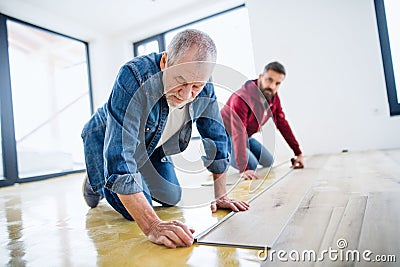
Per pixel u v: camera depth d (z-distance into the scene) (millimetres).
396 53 2600
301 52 2947
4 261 660
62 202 1492
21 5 3084
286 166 2031
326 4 2826
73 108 4414
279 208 857
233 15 3494
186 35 668
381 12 2643
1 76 2904
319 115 2875
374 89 2652
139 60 762
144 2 3359
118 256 618
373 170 1400
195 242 645
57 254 678
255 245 585
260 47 3143
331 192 998
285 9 3014
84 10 3418
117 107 694
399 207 727
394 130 2590
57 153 3939
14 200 1719
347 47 2746
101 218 1035
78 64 4387
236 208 893
